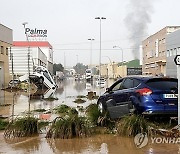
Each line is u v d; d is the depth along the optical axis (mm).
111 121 9250
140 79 9094
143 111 8539
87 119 8477
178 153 6199
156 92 8602
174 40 55250
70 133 7715
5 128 8766
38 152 6438
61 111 13484
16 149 6711
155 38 73438
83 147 6812
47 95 27969
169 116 8672
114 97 9836
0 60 38969
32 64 33531
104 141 7344
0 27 39750
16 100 22297
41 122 9570
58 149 6664
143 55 89688
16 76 32812
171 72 56500
